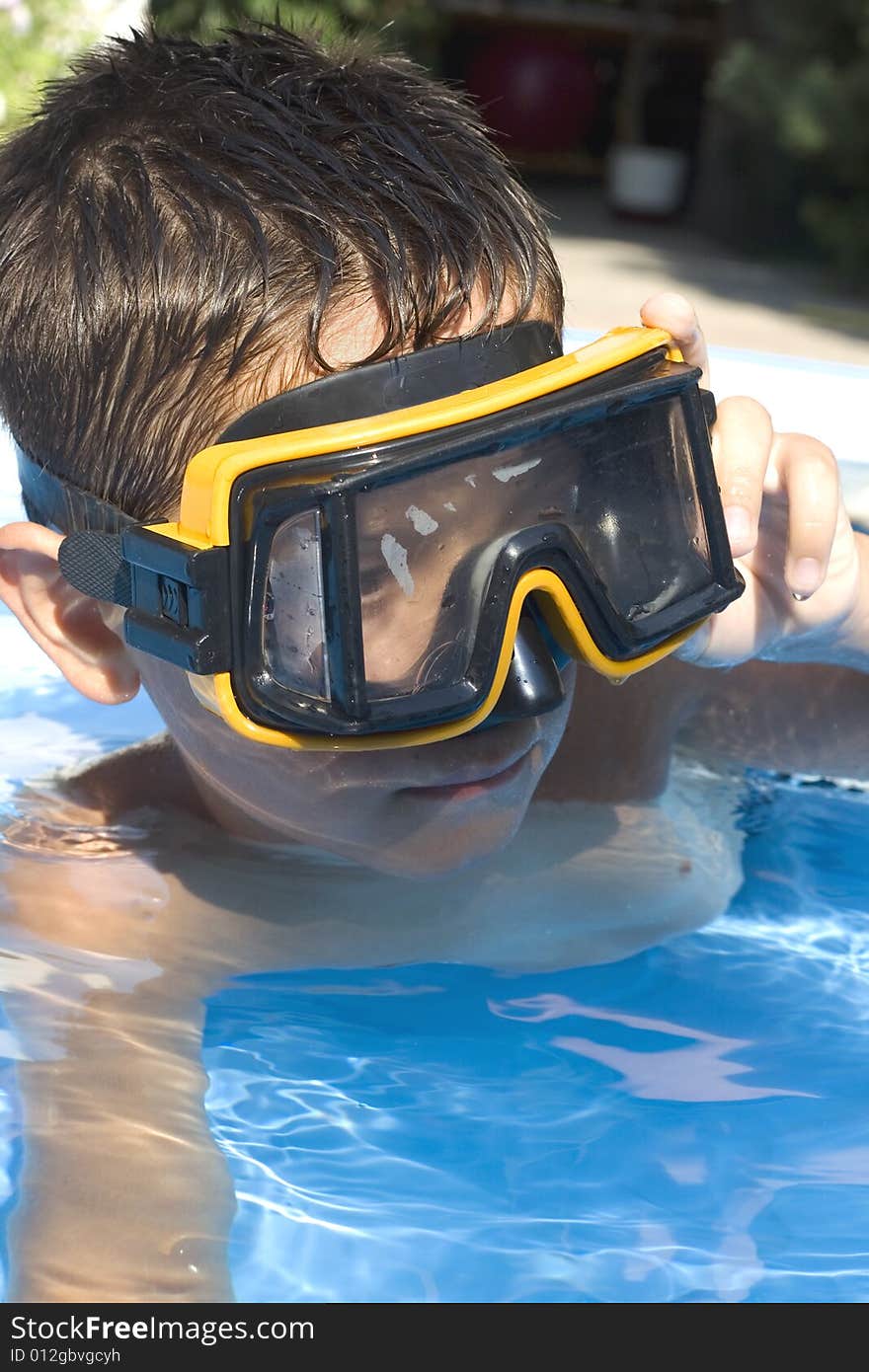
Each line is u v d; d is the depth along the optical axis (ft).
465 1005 3.61
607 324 19.20
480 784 3.26
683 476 3.22
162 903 3.93
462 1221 2.85
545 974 3.78
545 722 3.30
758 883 4.29
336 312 3.09
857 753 4.88
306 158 3.31
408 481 2.80
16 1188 2.81
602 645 3.11
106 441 3.37
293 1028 3.48
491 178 3.51
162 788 4.42
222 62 3.71
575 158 38.93
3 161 3.84
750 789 4.93
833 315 22.65
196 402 3.18
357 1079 3.29
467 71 35.76
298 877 4.04
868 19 24.44
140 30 4.06
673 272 25.99
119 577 3.24
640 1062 3.40
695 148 36.99
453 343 3.04
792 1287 2.69
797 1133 3.15
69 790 4.50
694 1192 2.95
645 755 4.55
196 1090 3.20
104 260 3.33
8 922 3.82
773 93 25.34
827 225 25.48
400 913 3.95
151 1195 2.83
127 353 3.27
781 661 4.45
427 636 2.88
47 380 3.49
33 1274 2.60
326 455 2.76
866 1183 3.00
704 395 3.35
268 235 3.17
